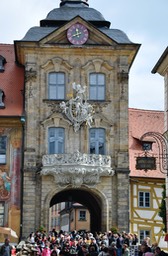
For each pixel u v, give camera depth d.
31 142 50.81
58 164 49.50
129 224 52.59
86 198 58.06
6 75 54.97
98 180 50.31
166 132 44.66
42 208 50.06
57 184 50.28
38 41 51.84
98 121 51.81
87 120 51.44
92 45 52.38
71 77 52.50
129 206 54.12
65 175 49.78
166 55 43.50
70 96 52.03
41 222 49.88
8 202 50.00
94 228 58.09
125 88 52.38
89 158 49.78
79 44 52.41
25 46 51.94
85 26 52.72
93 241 38.44
